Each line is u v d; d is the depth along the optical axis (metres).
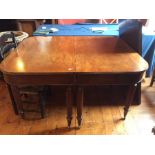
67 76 1.53
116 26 3.14
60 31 2.86
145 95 2.50
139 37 2.02
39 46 2.11
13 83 1.59
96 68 1.55
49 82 1.57
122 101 2.36
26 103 2.17
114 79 1.57
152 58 2.82
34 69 1.53
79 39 2.41
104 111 2.19
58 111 2.19
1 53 2.02
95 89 2.58
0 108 2.26
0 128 1.94
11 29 3.78
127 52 1.92
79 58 1.75
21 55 1.82
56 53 1.88
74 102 2.22
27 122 2.02
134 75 1.57
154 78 2.65
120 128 1.93
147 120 2.04
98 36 2.56
